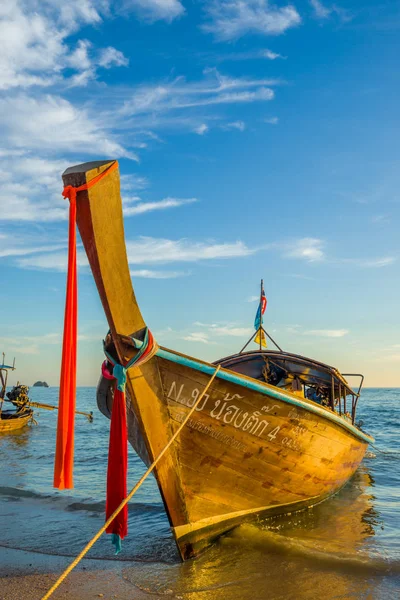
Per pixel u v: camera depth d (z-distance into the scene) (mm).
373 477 14016
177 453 6781
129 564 6918
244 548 7344
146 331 5949
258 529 7957
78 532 8477
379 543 7730
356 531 8453
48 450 19859
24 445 21562
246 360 10789
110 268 5570
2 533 8414
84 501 10742
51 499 10969
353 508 10195
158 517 9672
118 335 5848
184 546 7012
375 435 25250
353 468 11703
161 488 6723
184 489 6988
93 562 7004
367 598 5676
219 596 5781
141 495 11719
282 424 7441
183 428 6703
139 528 8906
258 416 7133
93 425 33344
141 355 5918
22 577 6418
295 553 7105
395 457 17844
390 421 33219
